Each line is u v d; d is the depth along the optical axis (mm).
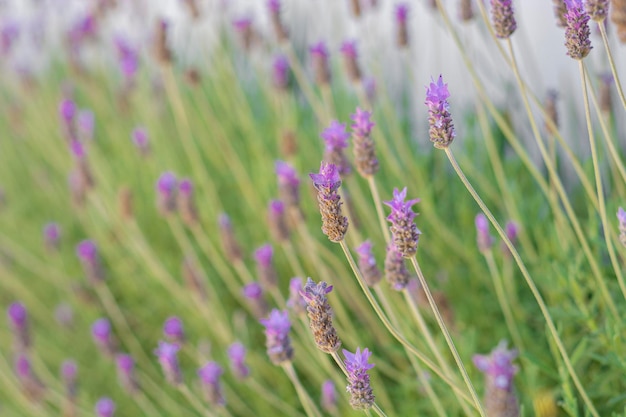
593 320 868
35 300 1342
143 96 1479
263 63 1408
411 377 984
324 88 1048
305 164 1239
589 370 946
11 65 1573
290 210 963
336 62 1354
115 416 1166
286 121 1189
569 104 1102
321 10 1412
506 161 1119
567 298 930
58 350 1270
